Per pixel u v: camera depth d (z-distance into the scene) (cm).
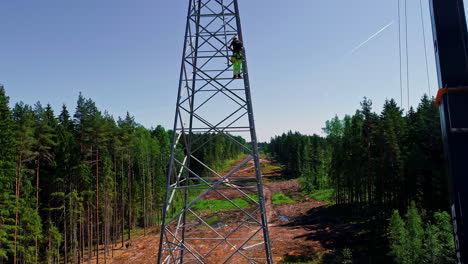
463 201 645
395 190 4409
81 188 4194
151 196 6619
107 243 4584
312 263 3356
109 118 5556
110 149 4934
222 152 14288
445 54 683
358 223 4688
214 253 3750
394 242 3039
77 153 3816
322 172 8838
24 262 3303
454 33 684
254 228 5053
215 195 8531
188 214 6456
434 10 701
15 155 3042
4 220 2844
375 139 4591
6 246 3212
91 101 4762
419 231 2780
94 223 4719
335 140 6844
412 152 4072
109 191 4631
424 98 5272
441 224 2812
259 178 1447
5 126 2836
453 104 670
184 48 1552
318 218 5375
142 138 7262
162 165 8138
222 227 5203
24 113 3278
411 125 4838
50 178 3828
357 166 5097
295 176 11675
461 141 659
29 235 3266
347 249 3491
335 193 6962
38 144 3444
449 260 2547
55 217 4028
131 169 6103
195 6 1631
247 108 1498
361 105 4884
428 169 4078
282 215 6009
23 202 3094
